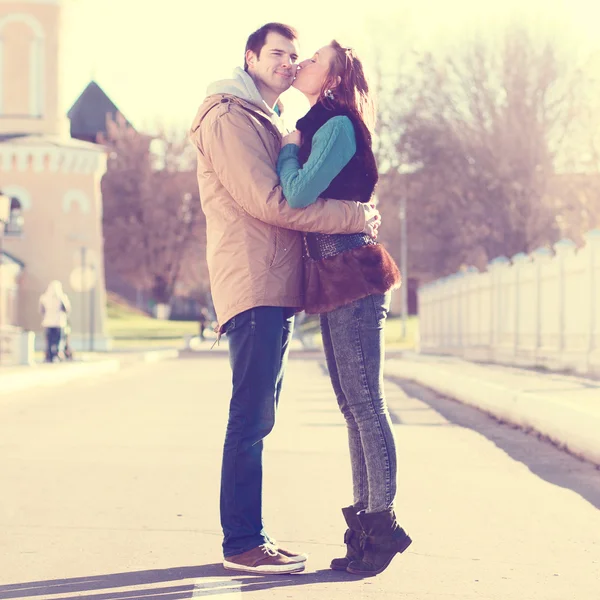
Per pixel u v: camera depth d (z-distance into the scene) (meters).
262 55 6.61
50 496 9.45
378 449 6.40
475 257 78.56
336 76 6.37
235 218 6.39
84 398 22.97
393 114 76.12
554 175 70.81
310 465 11.53
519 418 15.54
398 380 29.17
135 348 67.62
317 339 67.88
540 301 31.33
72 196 73.19
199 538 7.55
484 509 8.83
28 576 6.39
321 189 6.15
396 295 125.94
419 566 6.71
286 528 7.95
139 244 112.81
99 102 129.25
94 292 73.19
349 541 6.61
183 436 14.62
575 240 70.88
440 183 75.50
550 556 7.04
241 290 6.36
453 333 46.19
